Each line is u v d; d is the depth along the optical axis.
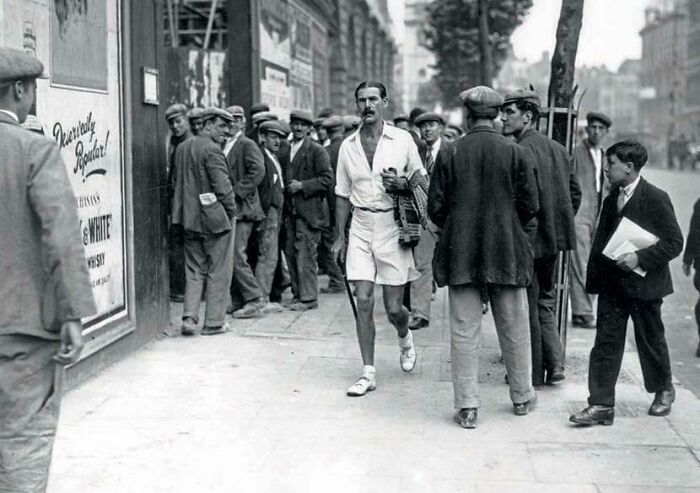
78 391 6.44
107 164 7.04
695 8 102.56
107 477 4.87
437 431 5.67
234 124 9.17
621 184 5.77
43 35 5.92
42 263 3.62
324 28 23.66
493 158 5.65
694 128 99.88
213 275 8.34
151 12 7.96
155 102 8.03
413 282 8.96
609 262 5.77
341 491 4.70
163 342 8.08
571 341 8.45
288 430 5.66
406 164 6.43
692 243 8.24
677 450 5.32
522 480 4.84
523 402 5.99
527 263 5.77
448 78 33.28
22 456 3.65
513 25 29.83
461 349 5.75
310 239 9.75
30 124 5.71
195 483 4.80
